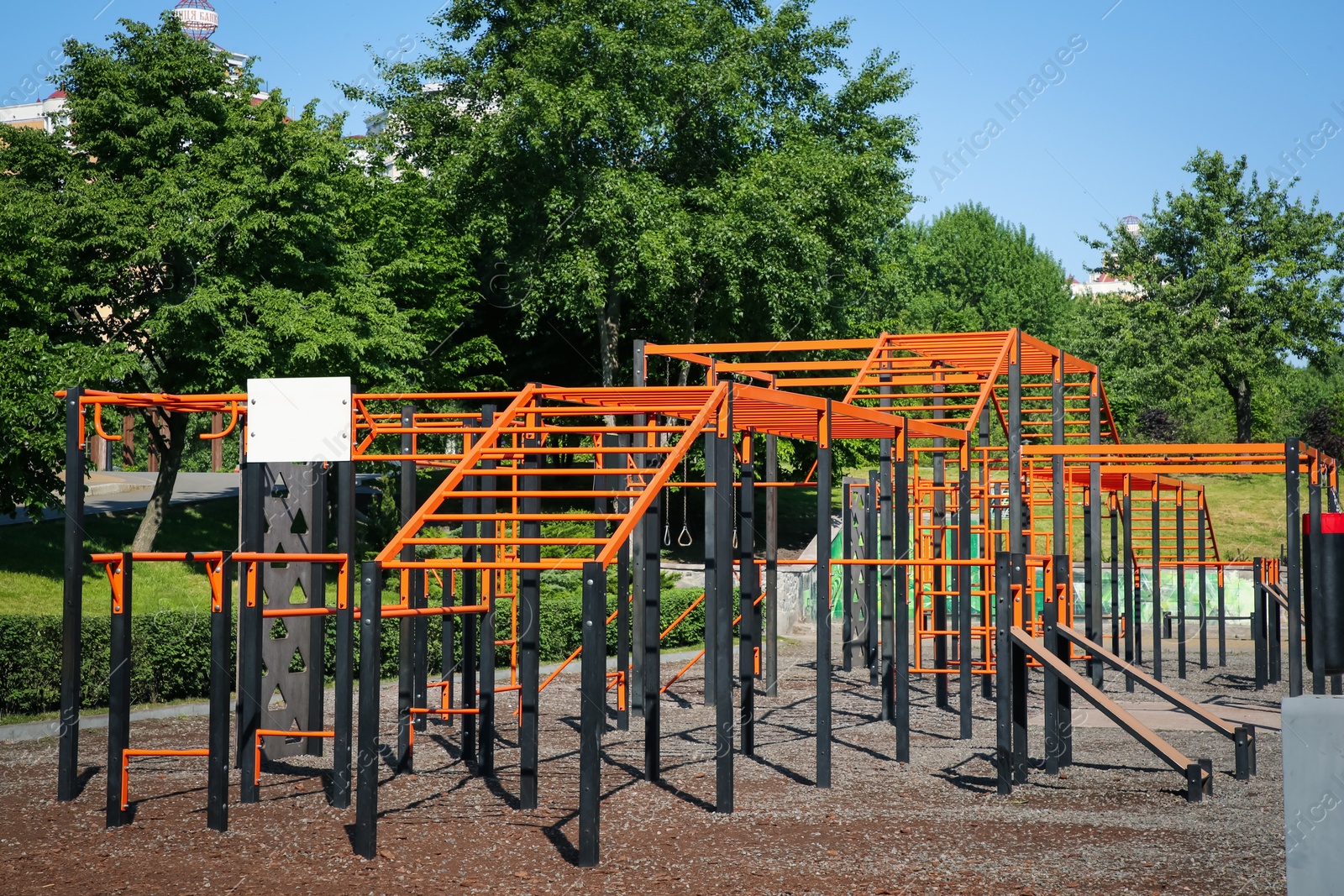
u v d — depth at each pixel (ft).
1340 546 17.39
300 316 70.49
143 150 70.23
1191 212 127.24
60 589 62.03
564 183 86.38
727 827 23.94
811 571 77.71
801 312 89.97
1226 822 24.52
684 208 88.43
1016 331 46.14
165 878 20.04
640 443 45.68
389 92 96.63
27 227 62.39
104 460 150.51
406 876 20.18
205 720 37.01
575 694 44.91
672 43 89.51
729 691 25.57
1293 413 182.19
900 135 105.81
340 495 31.07
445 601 36.76
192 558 23.93
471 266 98.02
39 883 19.72
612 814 25.21
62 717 26.27
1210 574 85.10
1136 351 128.98
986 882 19.81
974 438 61.82
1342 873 14.60
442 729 36.83
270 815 24.89
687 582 79.15
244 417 30.66
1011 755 27.73
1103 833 23.47
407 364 88.28
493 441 28.32
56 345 65.31
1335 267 124.88
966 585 36.14
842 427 40.04
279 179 71.67
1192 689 50.19
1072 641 31.27
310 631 31.86
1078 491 117.08
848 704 43.73
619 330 102.58
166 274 72.38
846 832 23.48
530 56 85.30
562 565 26.17
